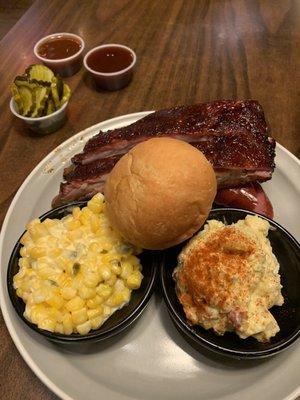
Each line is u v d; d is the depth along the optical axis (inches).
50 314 8.3
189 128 10.5
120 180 8.4
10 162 12.9
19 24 17.4
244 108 11.0
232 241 8.4
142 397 8.3
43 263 8.7
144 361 8.9
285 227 10.8
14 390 8.6
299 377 8.2
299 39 16.6
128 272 8.8
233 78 15.2
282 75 15.2
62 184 10.8
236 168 10.1
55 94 12.9
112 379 8.6
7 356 9.0
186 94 14.7
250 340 8.2
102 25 17.4
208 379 8.6
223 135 10.5
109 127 12.7
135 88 15.0
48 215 9.9
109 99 14.7
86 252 8.9
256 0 18.3
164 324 9.4
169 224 8.1
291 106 14.1
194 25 17.3
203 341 8.1
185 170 8.1
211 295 7.9
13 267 9.1
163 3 18.3
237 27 17.2
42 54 15.4
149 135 10.6
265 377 8.4
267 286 8.3
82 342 8.3
